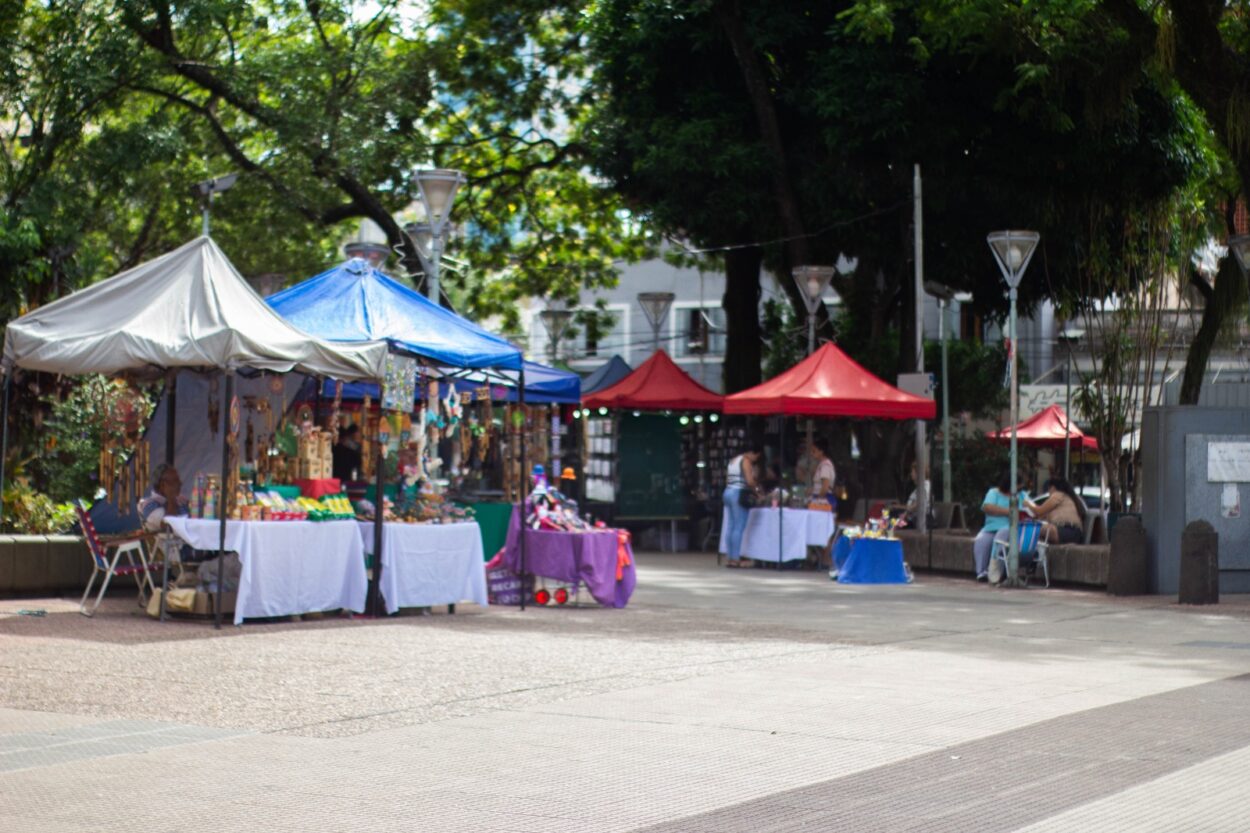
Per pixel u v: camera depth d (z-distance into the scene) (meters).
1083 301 31.59
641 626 15.87
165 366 15.71
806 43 30.53
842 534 23.67
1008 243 22.81
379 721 9.82
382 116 31.38
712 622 16.42
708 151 30.08
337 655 12.98
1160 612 18.19
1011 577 22.27
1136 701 10.80
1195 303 38.84
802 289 28.78
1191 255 32.81
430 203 21.44
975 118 29.52
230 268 15.78
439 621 16.11
